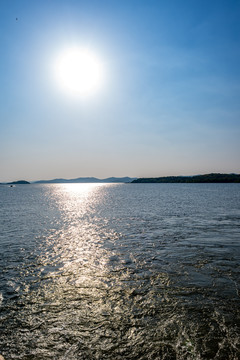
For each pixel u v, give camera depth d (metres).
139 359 6.98
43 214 37.50
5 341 7.73
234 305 9.60
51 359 7.00
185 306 9.59
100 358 7.04
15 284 11.69
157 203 53.38
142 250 17.22
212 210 39.25
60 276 12.64
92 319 8.84
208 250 16.91
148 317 8.92
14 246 18.41
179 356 7.05
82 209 44.47
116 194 100.38
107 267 13.91
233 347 7.36
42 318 8.91
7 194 110.56
